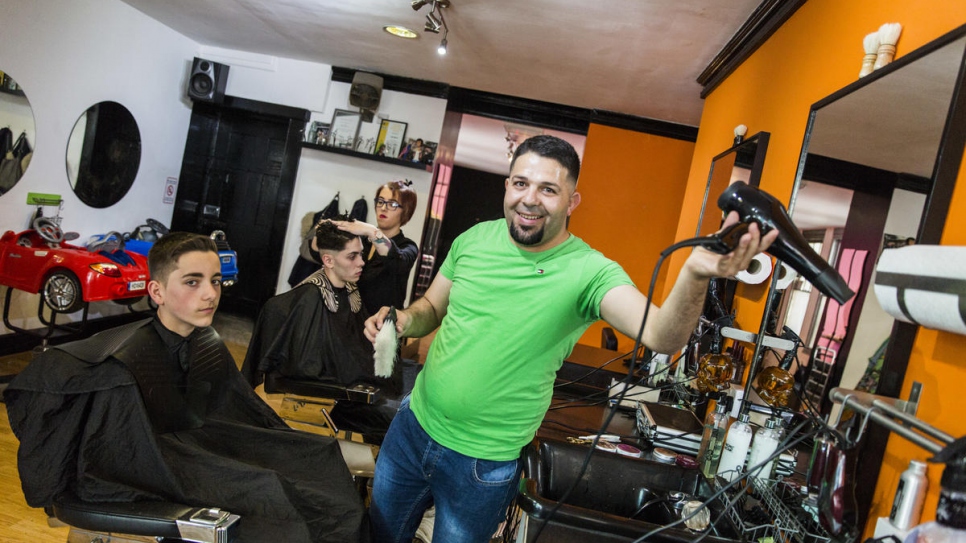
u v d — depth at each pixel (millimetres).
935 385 962
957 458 750
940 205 1004
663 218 4699
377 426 2363
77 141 4055
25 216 3754
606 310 1192
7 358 3664
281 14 3789
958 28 1003
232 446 1635
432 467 1382
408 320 1499
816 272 823
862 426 947
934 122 1043
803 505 1112
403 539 1540
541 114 5023
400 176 5062
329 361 2527
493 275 1316
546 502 1152
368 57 4547
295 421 2373
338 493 1555
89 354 1360
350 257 2537
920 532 779
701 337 2133
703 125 3197
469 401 1302
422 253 5234
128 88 4461
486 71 4242
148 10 4332
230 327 5250
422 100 5012
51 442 1306
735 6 2305
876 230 1193
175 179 5270
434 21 3168
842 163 1404
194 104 5270
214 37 4836
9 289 3533
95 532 1294
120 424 1363
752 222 819
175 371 1547
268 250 5477
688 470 1555
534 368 1291
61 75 3828
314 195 5191
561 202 1225
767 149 2043
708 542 1094
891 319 1077
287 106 5191
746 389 1481
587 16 2758
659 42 2896
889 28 1272
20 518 2074
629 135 4715
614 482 1554
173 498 1377
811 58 1770
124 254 3824
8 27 3418
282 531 1388
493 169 8398
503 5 2836
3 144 3490
